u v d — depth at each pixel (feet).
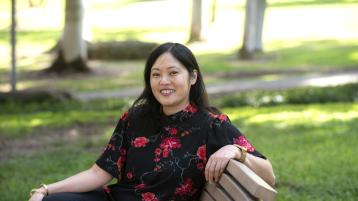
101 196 11.48
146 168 10.98
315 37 95.61
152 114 11.19
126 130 11.50
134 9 138.41
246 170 9.28
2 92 44.96
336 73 63.10
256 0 79.36
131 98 47.73
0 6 131.75
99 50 80.69
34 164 23.71
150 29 112.16
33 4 121.39
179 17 124.98
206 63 74.28
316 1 137.80
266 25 109.91
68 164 23.48
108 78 65.16
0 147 28.09
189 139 10.82
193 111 11.02
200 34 93.97
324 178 19.51
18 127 32.83
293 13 121.80
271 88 53.06
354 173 19.93
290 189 18.65
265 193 8.75
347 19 112.16
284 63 72.79
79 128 32.81
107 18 127.44
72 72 67.97
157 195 10.87
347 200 17.12
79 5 67.82
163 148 10.93
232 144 10.47
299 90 44.55
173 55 10.97
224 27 107.76
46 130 32.17
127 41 82.07
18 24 113.39
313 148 24.45
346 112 34.73
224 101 41.47
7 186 20.27
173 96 10.91
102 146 27.50
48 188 11.20
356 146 24.62
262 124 31.45
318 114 34.22
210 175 9.98
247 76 64.13
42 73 68.39
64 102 44.37
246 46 78.59
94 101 45.60
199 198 11.07
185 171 10.69
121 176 11.53
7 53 87.45
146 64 11.25
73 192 11.30
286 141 26.23
